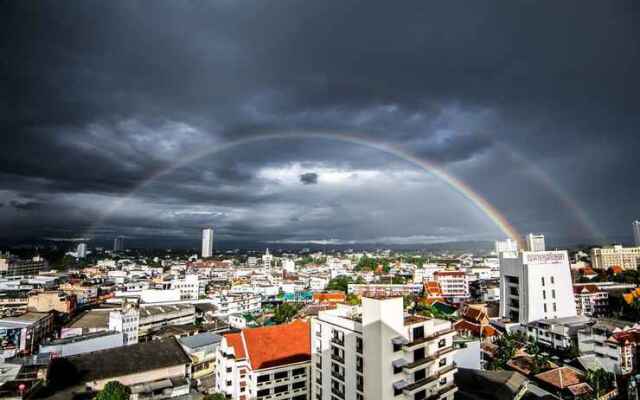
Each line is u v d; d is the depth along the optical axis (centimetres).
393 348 6019
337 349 6981
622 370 9962
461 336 11844
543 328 13100
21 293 18300
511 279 15725
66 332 14112
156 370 9056
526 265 14712
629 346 10088
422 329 6575
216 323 16675
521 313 14800
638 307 15675
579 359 10712
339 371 6894
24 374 7606
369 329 6156
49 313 15088
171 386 8756
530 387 9062
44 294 17100
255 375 7738
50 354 8600
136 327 14588
